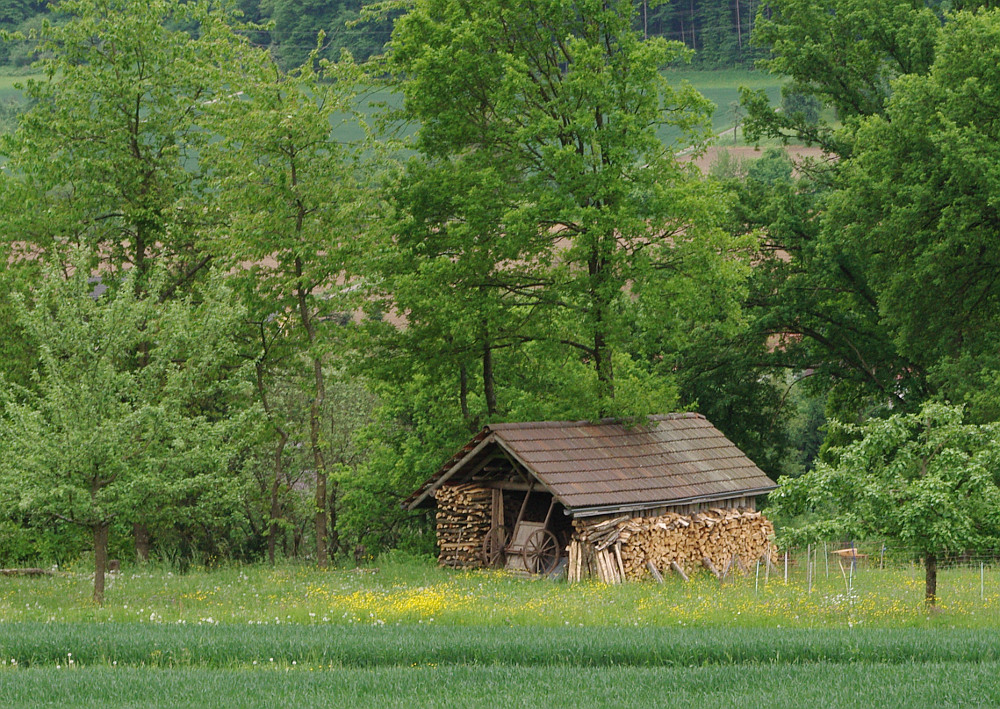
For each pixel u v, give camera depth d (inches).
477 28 2684.5
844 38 3858.3
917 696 962.7
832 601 1692.9
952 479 1566.2
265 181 2591.0
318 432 2763.3
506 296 2864.2
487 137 2775.6
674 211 2650.1
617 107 2709.2
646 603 1742.1
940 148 2925.7
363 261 2554.1
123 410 1763.0
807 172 4037.9
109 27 2925.7
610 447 2497.5
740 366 3929.6
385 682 1054.4
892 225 3019.2
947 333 3144.7
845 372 3954.2
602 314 2741.1
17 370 2822.3
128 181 2955.2
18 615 1583.4
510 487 2464.3
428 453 3270.2
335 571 2469.2
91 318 1838.1
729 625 1526.8
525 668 1117.7
